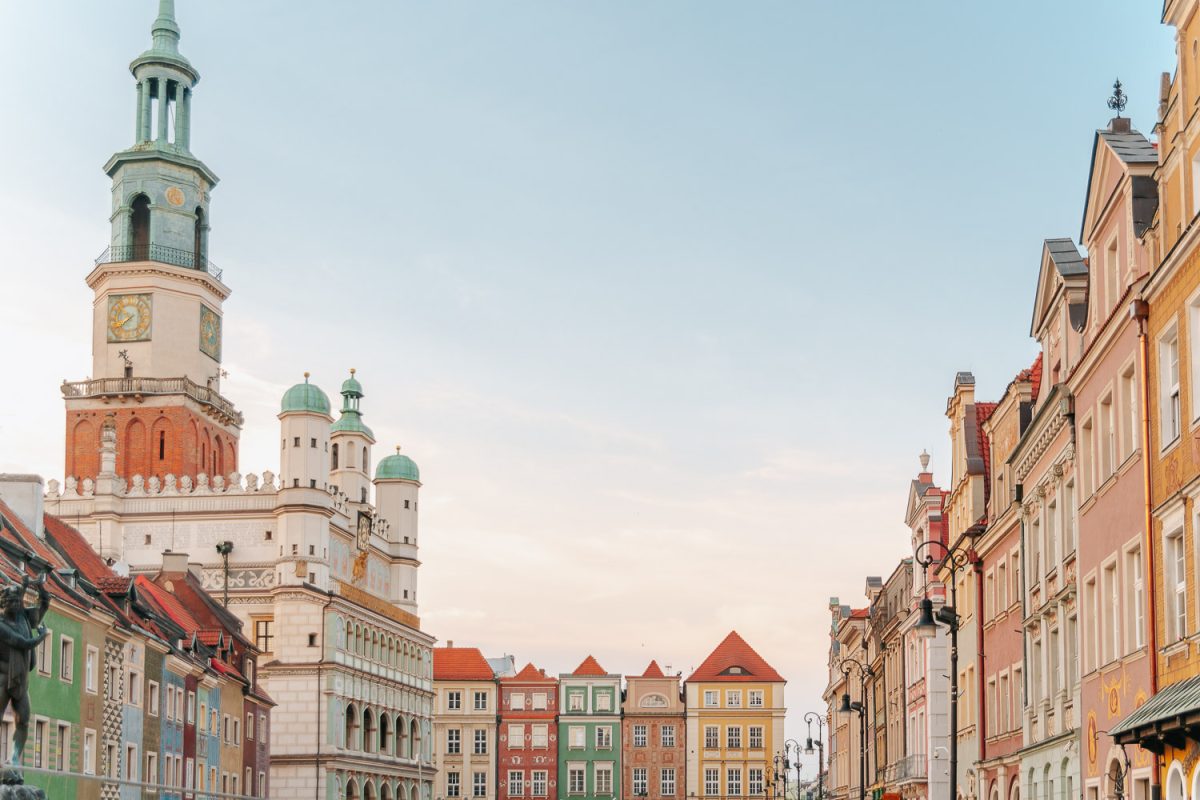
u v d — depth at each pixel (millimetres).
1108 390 41094
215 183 140375
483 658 172875
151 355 131375
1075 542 45688
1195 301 32719
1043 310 50938
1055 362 49969
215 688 84938
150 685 71562
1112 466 40625
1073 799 46188
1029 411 56156
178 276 133125
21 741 31484
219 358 139125
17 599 31797
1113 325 39375
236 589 124562
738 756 170000
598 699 171125
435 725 169500
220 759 86188
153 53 137250
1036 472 52406
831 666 139500
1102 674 41938
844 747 123438
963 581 68500
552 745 170125
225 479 127625
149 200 135000
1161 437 35531
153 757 71688
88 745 61906
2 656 31359
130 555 125625
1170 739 31875
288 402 125938
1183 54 33875
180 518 125812
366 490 143125
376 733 134375
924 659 77938
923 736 78625
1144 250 38000
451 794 168625
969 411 69000
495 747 169750
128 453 130000
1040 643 52469
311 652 123000
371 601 134125
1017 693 56844
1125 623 39094
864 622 114188
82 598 61344
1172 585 34969
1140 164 38844
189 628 89125
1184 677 33750
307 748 121875
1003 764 58500
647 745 170500
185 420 130250
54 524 78500
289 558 123750
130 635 67375
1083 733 44406
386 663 138625
